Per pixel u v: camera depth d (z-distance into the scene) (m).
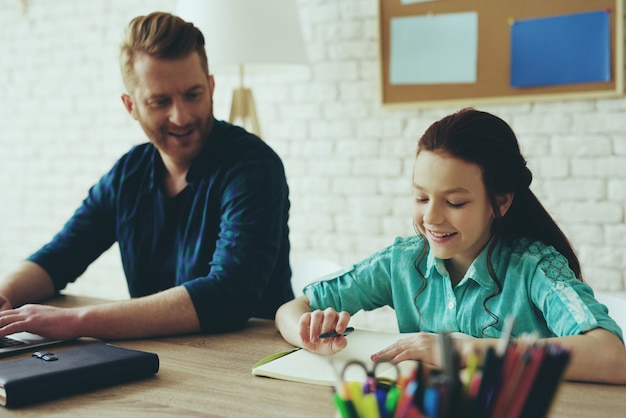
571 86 2.38
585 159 2.39
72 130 3.36
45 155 3.44
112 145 3.27
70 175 3.38
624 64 2.30
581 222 2.41
